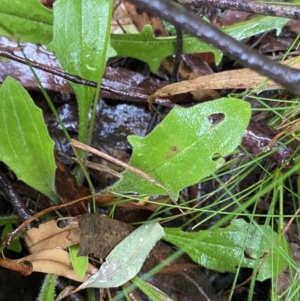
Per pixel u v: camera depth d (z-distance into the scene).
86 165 0.29
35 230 0.25
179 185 0.25
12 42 0.29
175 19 0.12
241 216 0.29
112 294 0.27
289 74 0.12
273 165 0.29
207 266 0.27
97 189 0.30
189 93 0.31
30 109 0.24
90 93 0.27
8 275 0.24
